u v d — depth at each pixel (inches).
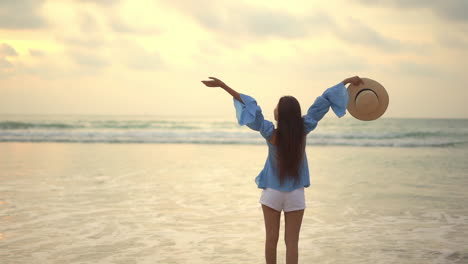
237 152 706.8
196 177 413.1
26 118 3051.2
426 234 211.5
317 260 172.7
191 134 1117.7
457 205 281.9
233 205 282.8
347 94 134.3
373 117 141.1
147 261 169.5
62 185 358.3
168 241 198.4
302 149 133.0
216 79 132.9
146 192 329.4
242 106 132.6
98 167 487.2
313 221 240.1
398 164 529.3
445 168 487.2
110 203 286.4
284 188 132.8
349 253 181.6
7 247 185.9
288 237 136.7
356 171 459.2
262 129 131.0
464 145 877.2
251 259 173.5
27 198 300.7
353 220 242.1
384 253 181.3
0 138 1004.6
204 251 183.8
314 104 136.0
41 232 211.3
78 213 254.5
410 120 2620.6
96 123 1758.1
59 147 796.6
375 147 840.9
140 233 211.8
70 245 189.9
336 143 921.5
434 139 1013.2
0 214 249.9
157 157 612.7
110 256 175.2
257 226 227.6
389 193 326.6
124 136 1093.1
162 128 1510.8
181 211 263.6
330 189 344.5
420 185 364.5
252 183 377.4
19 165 500.4
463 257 175.2
